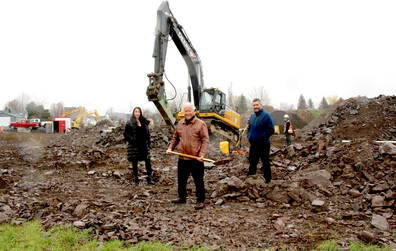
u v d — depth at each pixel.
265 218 3.90
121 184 6.18
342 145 6.03
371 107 14.83
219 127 13.05
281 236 3.24
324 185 4.85
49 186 5.67
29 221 3.67
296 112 32.53
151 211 4.21
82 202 4.37
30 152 10.38
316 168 5.73
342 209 4.04
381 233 3.19
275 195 4.64
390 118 13.41
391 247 2.79
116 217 3.84
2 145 15.15
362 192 4.46
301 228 3.46
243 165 6.90
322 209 4.04
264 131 5.12
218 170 7.21
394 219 3.56
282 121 28.00
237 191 5.04
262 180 5.12
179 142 4.60
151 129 13.08
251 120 5.34
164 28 10.29
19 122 36.88
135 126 5.91
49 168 7.89
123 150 10.88
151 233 3.25
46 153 9.95
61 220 3.67
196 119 4.48
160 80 10.09
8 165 8.18
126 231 3.31
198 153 4.50
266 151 5.18
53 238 3.08
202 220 3.83
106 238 3.11
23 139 19.38
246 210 4.28
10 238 3.07
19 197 4.68
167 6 10.80
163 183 6.27
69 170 7.69
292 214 4.00
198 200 4.60
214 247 2.91
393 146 5.11
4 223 3.55
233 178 5.20
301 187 4.77
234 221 3.77
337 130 13.96
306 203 4.32
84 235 3.17
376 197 4.03
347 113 15.34
